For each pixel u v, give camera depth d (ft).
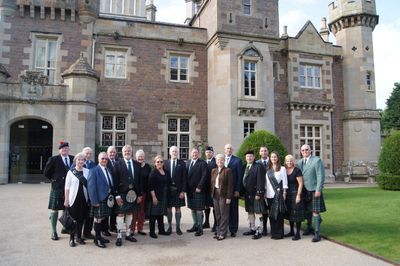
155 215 24.23
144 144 60.59
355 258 19.26
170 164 25.89
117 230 23.95
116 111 59.88
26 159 59.47
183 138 63.41
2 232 24.27
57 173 23.40
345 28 75.97
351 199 40.22
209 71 63.98
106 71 60.90
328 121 72.54
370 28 75.46
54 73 57.93
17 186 47.62
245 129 59.82
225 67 59.31
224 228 23.90
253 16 61.57
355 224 26.91
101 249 21.09
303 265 18.17
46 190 43.73
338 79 75.31
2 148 47.85
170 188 25.36
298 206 23.86
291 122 69.36
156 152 61.00
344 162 72.95
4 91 47.83
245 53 60.18
